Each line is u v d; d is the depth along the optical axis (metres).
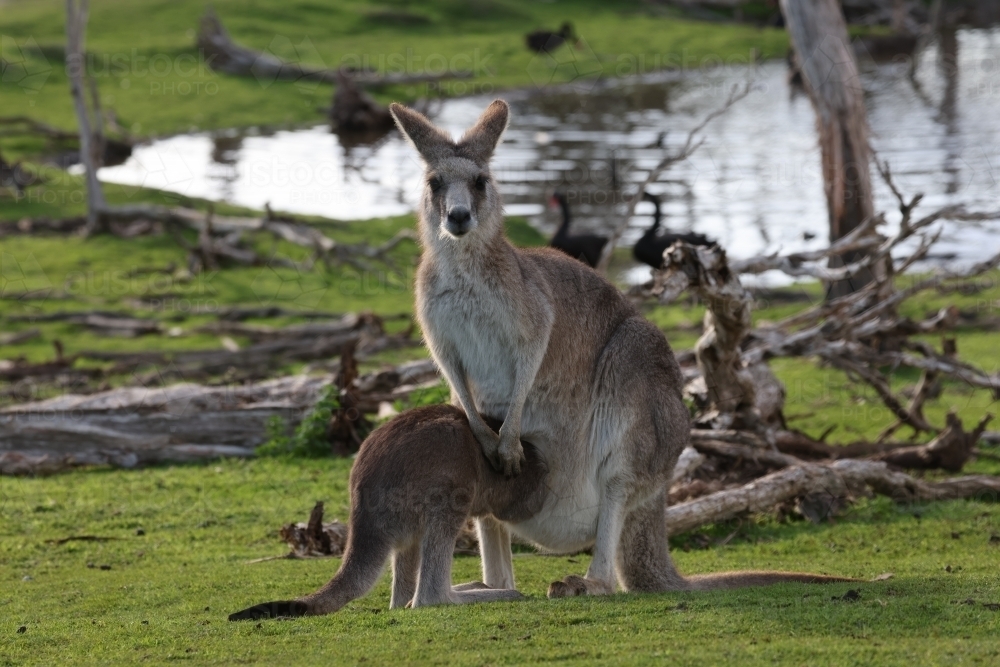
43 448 23.12
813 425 25.98
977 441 22.42
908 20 95.56
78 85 45.56
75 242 44.50
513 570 15.25
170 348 33.50
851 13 98.31
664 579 14.47
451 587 12.88
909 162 53.53
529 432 14.16
